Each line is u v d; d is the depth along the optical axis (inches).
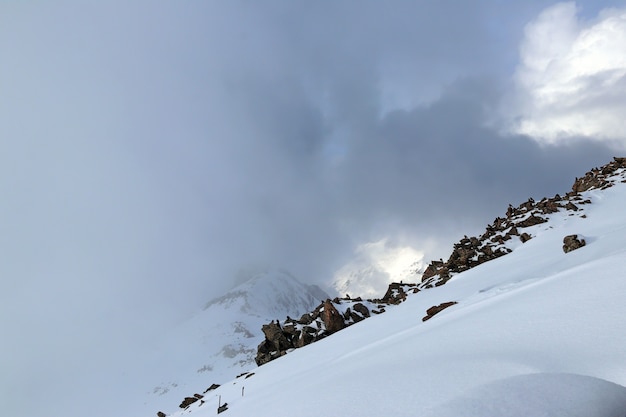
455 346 448.1
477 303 781.9
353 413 328.2
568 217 2006.6
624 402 195.9
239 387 1298.0
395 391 346.6
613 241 956.6
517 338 385.7
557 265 1047.0
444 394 297.7
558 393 205.6
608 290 411.5
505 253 1937.7
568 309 406.3
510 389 220.2
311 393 485.4
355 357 758.5
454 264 2181.3
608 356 276.7
